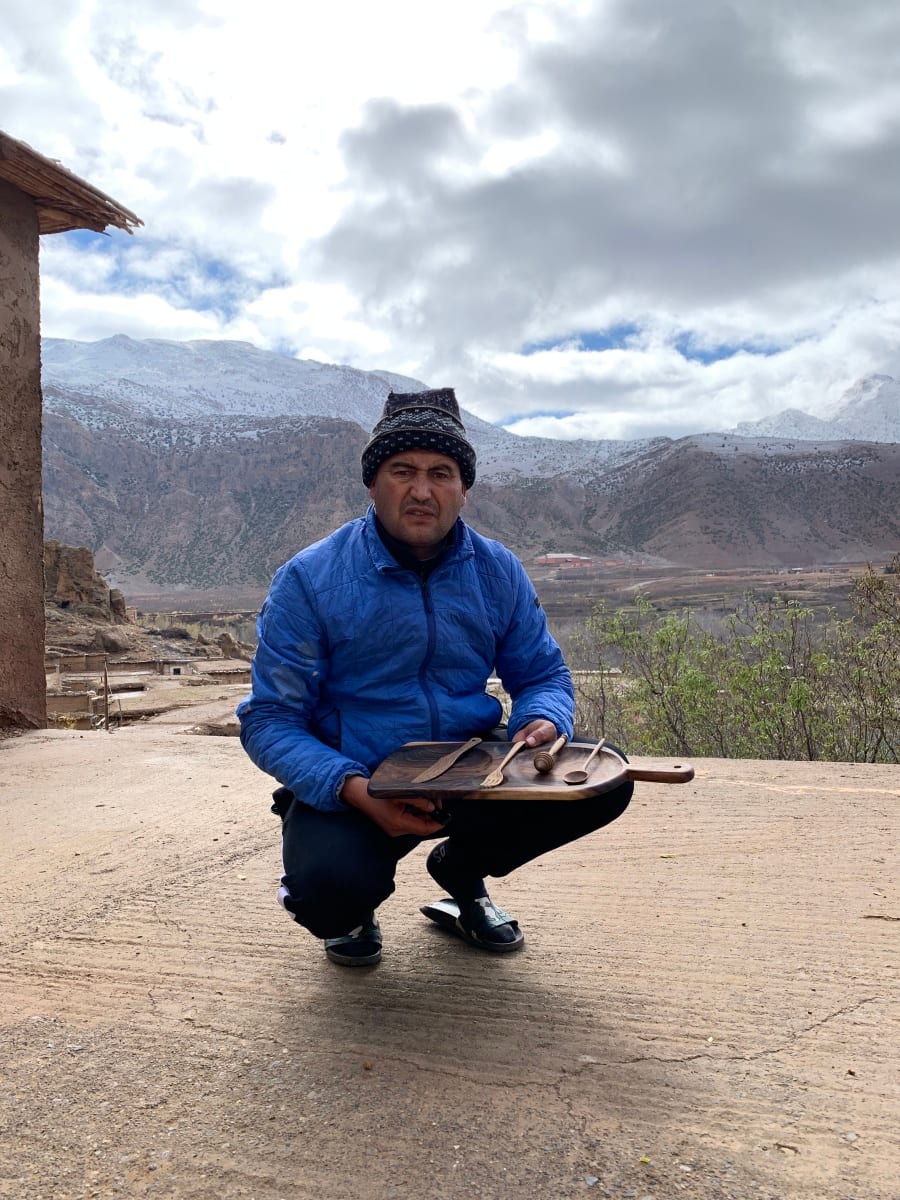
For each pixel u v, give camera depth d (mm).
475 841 2568
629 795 2447
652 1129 1910
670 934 2945
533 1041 2281
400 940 2945
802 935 2908
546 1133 1901
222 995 2578
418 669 2480
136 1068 2197
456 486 2381
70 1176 1797
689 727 8133
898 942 2834
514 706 2623
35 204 7387
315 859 2273
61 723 10180
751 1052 2211
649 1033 2312
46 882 3590
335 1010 2467
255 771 5566
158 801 4875
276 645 2420
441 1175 1775
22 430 7258
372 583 2426
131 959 2842
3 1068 2211
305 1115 1982
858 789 4703
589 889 3383
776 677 7348
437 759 2264
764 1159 1806
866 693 7184
